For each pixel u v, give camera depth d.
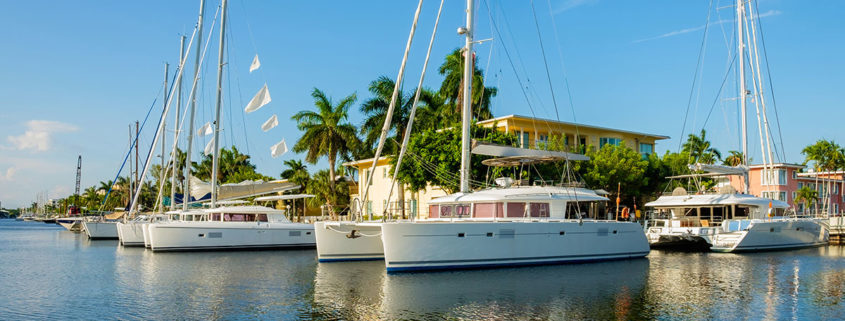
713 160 58.91
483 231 18.73
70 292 16.06
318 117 44.03
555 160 21.36
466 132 20.03
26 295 15.66
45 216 128.38
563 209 20.69
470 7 19.61
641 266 20.50
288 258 23.91
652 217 30.44
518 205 19.91
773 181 31.77
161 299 14.91
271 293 15.51
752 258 23.50
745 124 31.00
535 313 12.93
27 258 25.23
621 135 47.94
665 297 14.75
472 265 18.58
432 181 31.36
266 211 28.11
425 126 38.47
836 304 13.98
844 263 21.75
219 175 63.66
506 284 16.34
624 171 35.06
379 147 19.67
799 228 27.97
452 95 40.19
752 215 27.66
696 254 25.19
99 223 38.72
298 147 43.69
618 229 22.02
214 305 14.08
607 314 12.86
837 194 59.19
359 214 20.77
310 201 45.59
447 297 14.59
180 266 21.36
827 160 51.81
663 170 39.16
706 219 27.80
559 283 16.56
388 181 42.84
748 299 14.55
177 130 34.78
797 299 14.57
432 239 18.09
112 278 18.55
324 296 14.88
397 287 15.87
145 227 29.58
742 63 31.56
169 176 50.38
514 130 40.44
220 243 26.94
